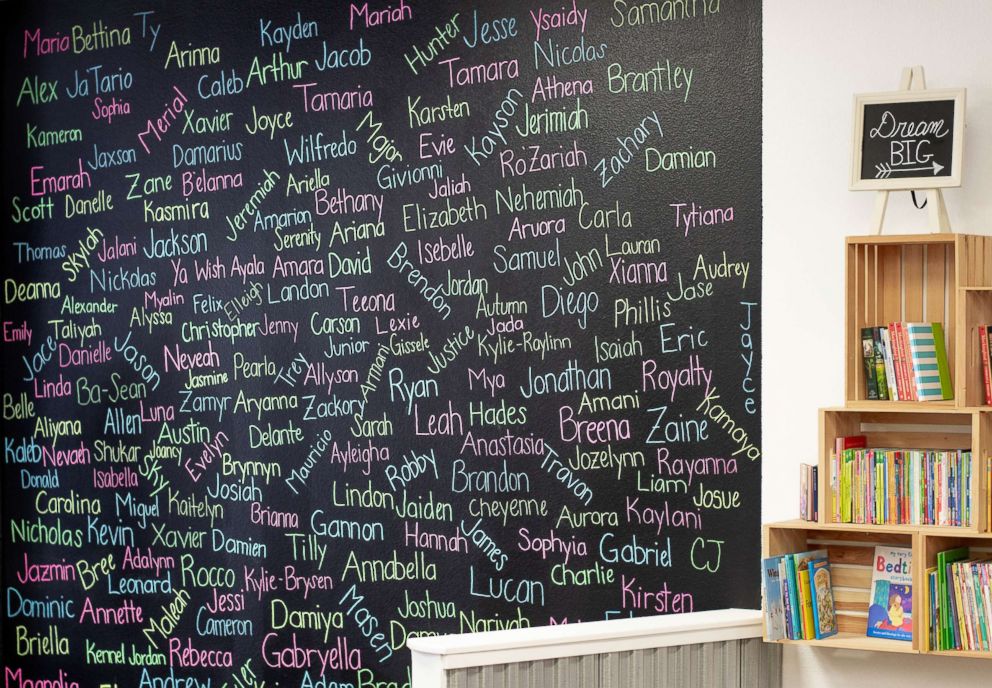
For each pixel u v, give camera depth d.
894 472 3.13
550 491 3.83
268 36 4.28
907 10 3.39
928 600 3.03
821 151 3.49
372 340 4.10
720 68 3.63
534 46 3.88
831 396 3.47
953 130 3.13
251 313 4.28
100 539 4.48
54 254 4.57
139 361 4.44
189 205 4.38
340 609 4.12
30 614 4.57
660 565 3.67
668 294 3.68
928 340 3.15
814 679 3.47
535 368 3.86
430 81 4.04
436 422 4.00
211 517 4.32
